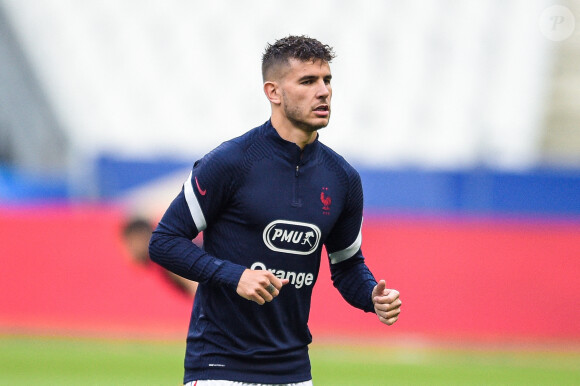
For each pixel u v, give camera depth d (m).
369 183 50.28
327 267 38.03
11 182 51.47
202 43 75.00
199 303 11.77
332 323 37.84
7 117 66.31
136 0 75.75
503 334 38.25
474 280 38.44
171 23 75.50
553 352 36.91
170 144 70.94
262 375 11.51
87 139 69.94
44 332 38.25
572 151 70.75
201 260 11.14
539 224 38.72
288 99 11.32
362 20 74.88
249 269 10.95
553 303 38.50
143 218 38.53
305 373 11.96
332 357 33.91
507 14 75.12
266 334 11.52
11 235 38.91
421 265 38.47
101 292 38.31
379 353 35.38
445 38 74.50
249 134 11.59
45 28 73.62
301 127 11.42
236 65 74.19
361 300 12.49
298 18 75.25
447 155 69.88
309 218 11.57
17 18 71.38
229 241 11.51
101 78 72.81
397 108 72.44
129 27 75.06
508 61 74.00
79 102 71.50
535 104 72.44
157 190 50.81
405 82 73.38
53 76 71.50
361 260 12.85
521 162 68.38
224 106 72.75
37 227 38.81
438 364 32.69
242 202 11.33
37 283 38.62
